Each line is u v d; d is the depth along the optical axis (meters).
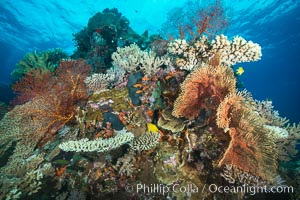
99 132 1.09
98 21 2.54
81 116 1.17
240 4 6.34
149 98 1.14
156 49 1.79
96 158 1.01
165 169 0.95
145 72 1.22
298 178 1.22
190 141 0.94
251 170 0.77
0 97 3.41
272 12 6.52
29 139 1.15
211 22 1.53
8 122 1.18
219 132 0.89
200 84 0.91
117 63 1.43
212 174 0.90
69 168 1.05
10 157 1.16
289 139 1.29
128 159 1.01
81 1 7.44
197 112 0.95
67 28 9.17
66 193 1.02
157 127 1.06
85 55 2.51
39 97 1.17
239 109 0.79
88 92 1.25
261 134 0.75
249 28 7.70
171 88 1.13
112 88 1.30
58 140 1.17
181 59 1.18
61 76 1.22
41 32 9.24
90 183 1.00
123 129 1.11
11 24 8.28
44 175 1.07
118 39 2.50
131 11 8.07
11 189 0.99
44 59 2.11
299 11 6.16
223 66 0.88
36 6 7.42
